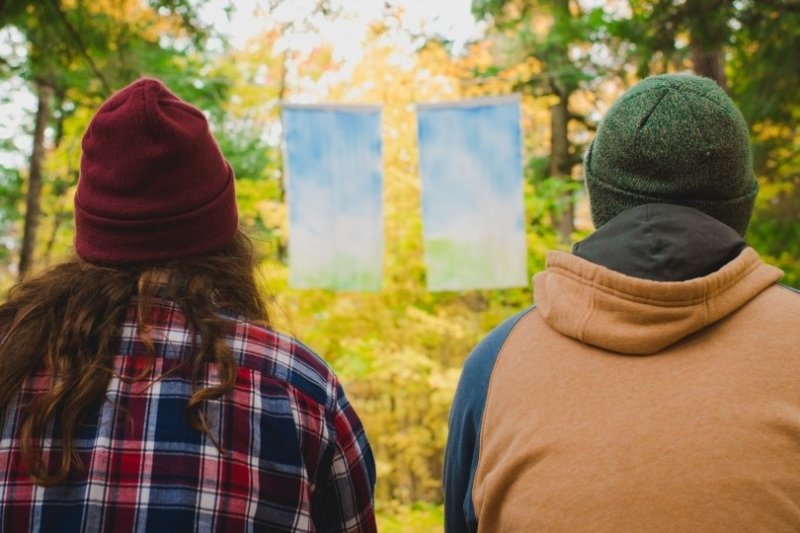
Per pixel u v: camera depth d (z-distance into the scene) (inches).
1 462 36.8
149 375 38.6
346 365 223.0
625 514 34.5
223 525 37.2
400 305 239.0
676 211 39.3
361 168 163.0
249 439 38.9
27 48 207.5
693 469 34.4
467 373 44.8
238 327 41.9
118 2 191.3
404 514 218.1
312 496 42.8
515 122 160.1
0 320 41.1
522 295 253.9
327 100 234.1
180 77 264.7
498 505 39.4
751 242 212.8
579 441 36.7
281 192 275.6
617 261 39.4
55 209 362.3
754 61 197.0
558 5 259.6
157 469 37.0
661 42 178.7
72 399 36.7
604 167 42.4
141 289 39.9
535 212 259.3
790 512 33.6
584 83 343.0
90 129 40.7
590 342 38.7
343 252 163.0
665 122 39.8
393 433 245.9
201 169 41.0
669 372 36.9
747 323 37.6
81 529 35.7
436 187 161.5
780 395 35.5
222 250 43.9
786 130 211.8
